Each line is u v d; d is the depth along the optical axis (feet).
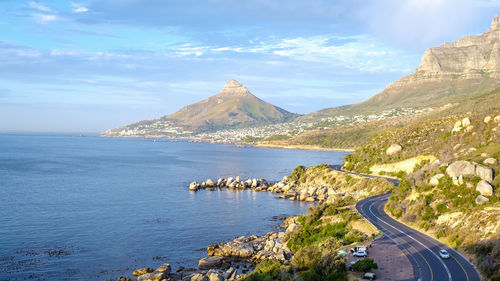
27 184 495.00
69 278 199.41
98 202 389.19
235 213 350.02
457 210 221.25
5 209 347.15
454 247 186.91
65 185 494.59
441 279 147.84
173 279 194.59
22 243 252.62
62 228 289.33
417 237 207.82
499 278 137.69
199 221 318.24
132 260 226.58
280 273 168.96
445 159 315.37
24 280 195.62
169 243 258.98
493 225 180.04
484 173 244.22
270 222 317.42
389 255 179.32
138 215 335.47
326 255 165.58
